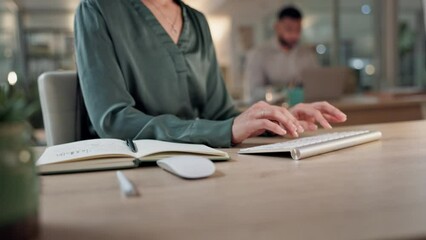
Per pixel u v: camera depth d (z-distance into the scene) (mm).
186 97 1051
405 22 4363
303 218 365
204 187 484
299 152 645
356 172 549
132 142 715
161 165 595
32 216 314
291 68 3219
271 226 346
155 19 986
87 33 888
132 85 947
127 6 951
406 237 324
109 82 860
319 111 963
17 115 304
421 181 494
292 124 778
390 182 492
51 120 1019
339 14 4961
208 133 775
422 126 1067
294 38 3219
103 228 351
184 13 1095
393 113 2340
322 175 535
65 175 566
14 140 300
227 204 413
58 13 5234
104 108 838
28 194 308
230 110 1169
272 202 416
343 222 353
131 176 550
